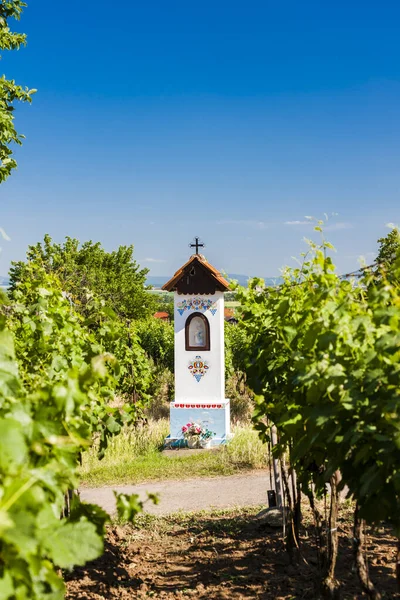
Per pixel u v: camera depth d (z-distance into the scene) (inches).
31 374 207.6
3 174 375.2
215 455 481.4
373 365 113.8
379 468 110.6
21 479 68.3
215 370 540.7
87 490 400.2
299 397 153.3
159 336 855.1
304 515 280.2
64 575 214.8
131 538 277.7
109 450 480.7
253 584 192.9
